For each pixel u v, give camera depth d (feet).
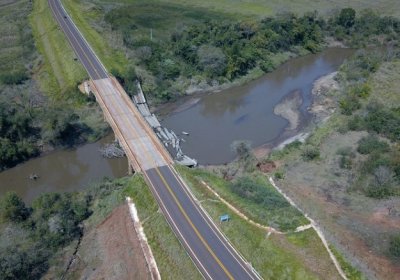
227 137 396.57
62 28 552.41
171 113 438.40
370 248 241.96
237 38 538.88
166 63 486.38
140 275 238.07
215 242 244.01
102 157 372.79
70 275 247.91
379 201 285.23
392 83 458.09
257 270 224.12
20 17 634.02
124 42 528.22
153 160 323.57
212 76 490.49
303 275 219.41
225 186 300.61
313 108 443.32
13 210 273.95
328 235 248.73
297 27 586.45
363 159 331.36
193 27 556.51
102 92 417.08
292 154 352.49
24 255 246.88
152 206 277.64
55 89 449.06
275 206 277.03
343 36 615.16
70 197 302.04
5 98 429.79
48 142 380.58
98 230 278.05
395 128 360.48
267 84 504.43
